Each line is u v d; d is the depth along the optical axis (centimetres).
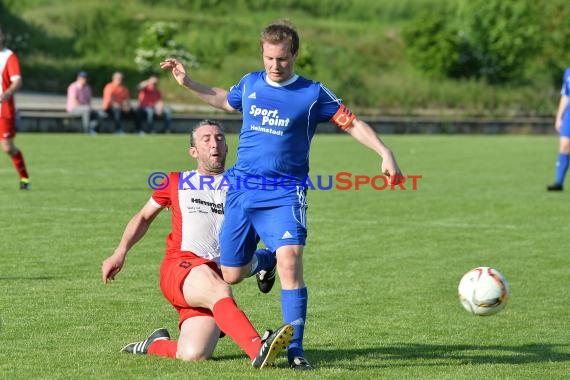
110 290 2244
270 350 1504
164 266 1727
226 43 11169
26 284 2286
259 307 2127
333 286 2366
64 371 1559
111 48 10894
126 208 3566
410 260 2728
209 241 1748
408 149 7256
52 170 4894
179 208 1750
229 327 1583
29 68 10031
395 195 4275
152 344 1684
